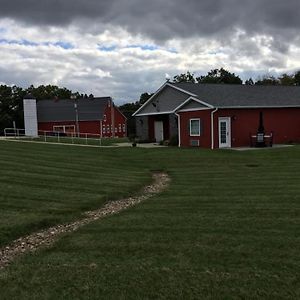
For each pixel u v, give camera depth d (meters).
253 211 9.62
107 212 10.38
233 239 7.44
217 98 29.23
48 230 8.68
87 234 8.09
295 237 7.47
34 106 56.84
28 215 9.45
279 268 5.99
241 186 13.23
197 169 18.25
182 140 30.30
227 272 5.89
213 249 6.92
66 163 19.12
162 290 5.35
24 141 33.66
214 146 27.58
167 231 8.11
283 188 12.53
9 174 14.90
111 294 5.27
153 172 17.97
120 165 19.69
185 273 5.89
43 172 15.87
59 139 40.31
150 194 12.73
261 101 30.05
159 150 25.95
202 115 28.30
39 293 5.37
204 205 10.48
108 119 65.38
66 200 11.25
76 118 62.59
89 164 19.33
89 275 5.92
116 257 6.68
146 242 7.44
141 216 9.47
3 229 8.27
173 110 32.25
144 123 37.47
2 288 5.56
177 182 14.80
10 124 62.22
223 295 5.16
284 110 30.64
